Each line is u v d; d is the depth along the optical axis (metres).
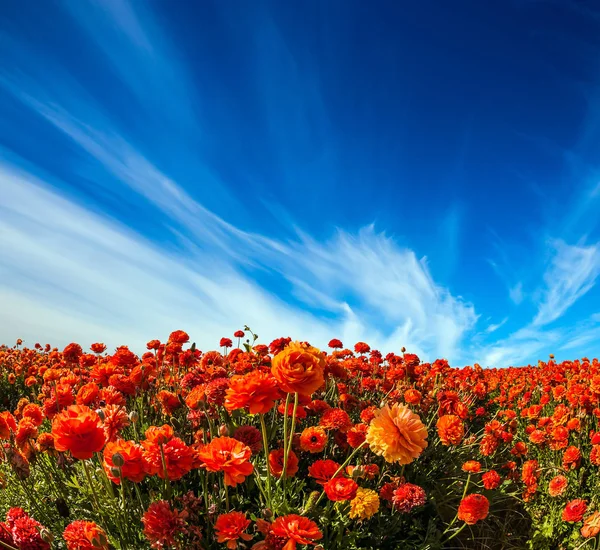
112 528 0.99
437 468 1.47
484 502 1.06
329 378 1.65
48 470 1.19
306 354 0.85
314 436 1.11
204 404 1.07
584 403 1.84
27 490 1.07
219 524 0.81
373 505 0.93
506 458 1.77
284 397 0.95
